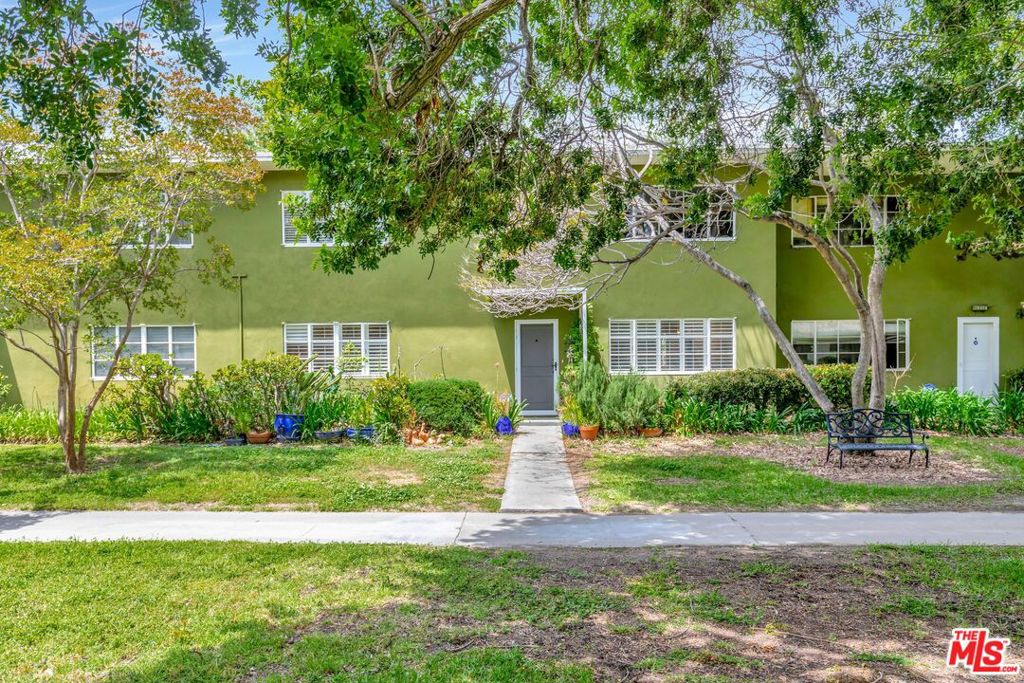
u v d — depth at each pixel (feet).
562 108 28.99
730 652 15.89
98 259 36.04
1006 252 43.70
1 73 19.86
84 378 56.59
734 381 50.44
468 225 29.04
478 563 22.50
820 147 28.71
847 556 22.79
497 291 50.31
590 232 30.81
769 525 27.07
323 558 23.11
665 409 49.44
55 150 38.37
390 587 20.29
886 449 37.83
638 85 29.96
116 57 18.99
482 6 21.18
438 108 26.13
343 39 17.71
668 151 31.81
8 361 56.80
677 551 23.80
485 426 48.91
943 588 19.79
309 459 39.86
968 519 27.73
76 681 15.05
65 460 40.34
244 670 15.30
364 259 27.20
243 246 57.31
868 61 29.50
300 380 49.19
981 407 47.42
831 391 49.93
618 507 30.27
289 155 24.67
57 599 19.62
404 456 40.96
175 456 41.19
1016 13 29.43
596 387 48.91
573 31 28.84
